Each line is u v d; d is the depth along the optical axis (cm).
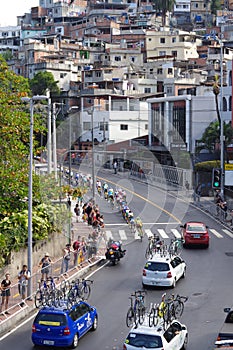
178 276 4922
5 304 3891
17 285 4103
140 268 5484
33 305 4141
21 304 4091
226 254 6106
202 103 12156
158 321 3180
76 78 18388
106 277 5134
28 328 3753
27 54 19175
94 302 4328
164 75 17738
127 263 5712
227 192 9362
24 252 4956
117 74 17475
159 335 2997
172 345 3073
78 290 4150
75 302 3606
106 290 4688
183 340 3291
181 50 19600
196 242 6419
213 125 11431
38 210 5378
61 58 18638
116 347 3350
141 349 2964
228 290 4656
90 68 18300
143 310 3712
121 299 4409
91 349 3328
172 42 19812
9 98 5397
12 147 5188
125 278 5100
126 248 6456
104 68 17475
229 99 11875
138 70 18250
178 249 6097
